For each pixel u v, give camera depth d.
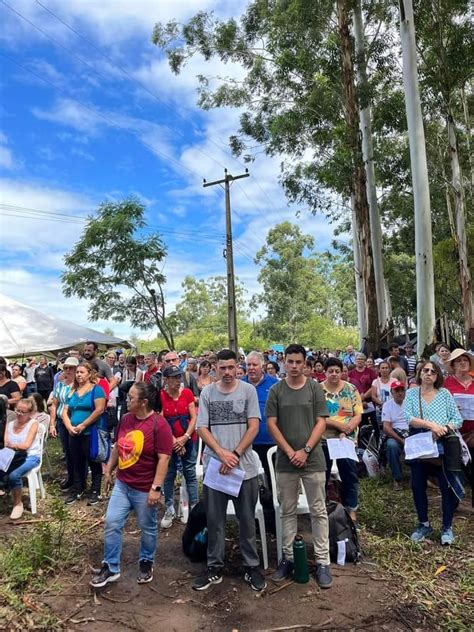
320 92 14.16
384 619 3.50
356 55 15.32
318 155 16.19
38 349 11.55
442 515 5.20
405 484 6.93
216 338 53.00
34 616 3.61
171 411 5.53
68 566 4.41
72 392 6.53
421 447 4.73
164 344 55.72
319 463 4.07
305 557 4.03
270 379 5.64
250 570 3.98
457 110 20.12
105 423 6.55
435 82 14.45
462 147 19.09
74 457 6.40
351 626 3.43
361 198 13.93
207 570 4.05
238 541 4.93
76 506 6.17
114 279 16.97
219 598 3.84
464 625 3.40
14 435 5.96
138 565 4.47
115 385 8.21
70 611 3.68
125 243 16.64
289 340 50.72
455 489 4.73
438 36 13.94
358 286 18.88
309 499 4.09
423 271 11.59
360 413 5.19
